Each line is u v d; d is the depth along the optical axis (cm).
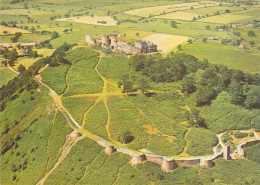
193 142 19338
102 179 17112
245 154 18825
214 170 17400
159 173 16850
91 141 19375
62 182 17612
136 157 17562
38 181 18400
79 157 18650
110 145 18512
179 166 17475
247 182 16788
